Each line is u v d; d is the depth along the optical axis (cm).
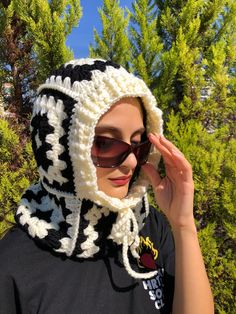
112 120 106
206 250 287
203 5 326
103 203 107
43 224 107
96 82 104
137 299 113
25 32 386
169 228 140
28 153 331
